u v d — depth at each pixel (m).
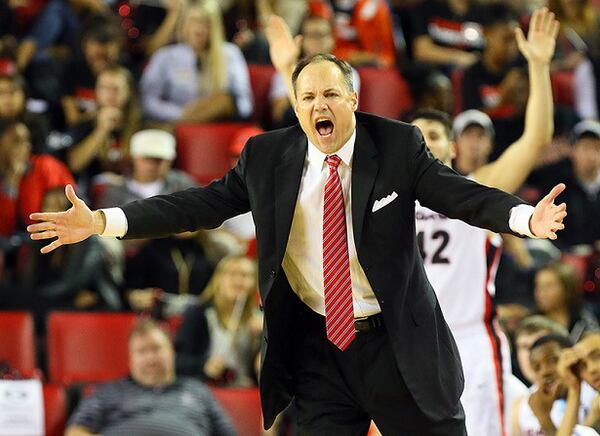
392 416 10.66
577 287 20.56
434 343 10.30
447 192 9.97
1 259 21.91
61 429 19.31
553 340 15.20
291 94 12.75
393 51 29.25
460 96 27.20
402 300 10.13
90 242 21.88
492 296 14.35
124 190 23.27
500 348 14.33
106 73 24.66
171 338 20.08
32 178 23.00
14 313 20.73
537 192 25.20
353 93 10.16
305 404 10.91
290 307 10.59
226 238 22.66
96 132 24.56
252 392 19.83
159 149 23.34
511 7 29.77
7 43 26.38
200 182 25.39
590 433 14.23
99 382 20.42
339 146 10.20
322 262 10.36
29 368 20.52
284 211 10.25
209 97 26.12
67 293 21.70
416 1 30.09
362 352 10.55
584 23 30.19
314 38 26.50
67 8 27.86
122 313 21.30
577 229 25.16
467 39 29.83
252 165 10.52
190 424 18.77
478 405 14.16
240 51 27.97
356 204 10.12
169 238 22.20
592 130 25.39
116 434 18.48
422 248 14.27
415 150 10.20
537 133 13.98
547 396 15.12
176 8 28.11
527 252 23.52
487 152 21.84
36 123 24.09
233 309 20.59
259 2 28.61
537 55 13.86
